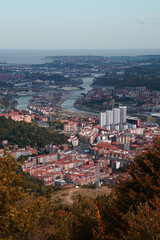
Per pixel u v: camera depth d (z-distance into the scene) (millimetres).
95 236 60281
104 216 69062
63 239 72562
